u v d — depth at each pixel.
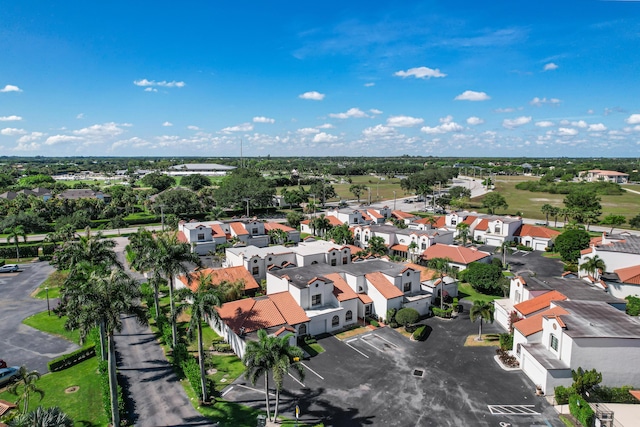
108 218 158.12
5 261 104.19
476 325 66.56
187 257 55.59
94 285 40.00
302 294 63.22
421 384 48.53
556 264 102.81
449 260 86.94
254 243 118.62
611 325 49.19
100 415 42.44
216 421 41.00
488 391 47.12
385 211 154.00
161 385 47.88
